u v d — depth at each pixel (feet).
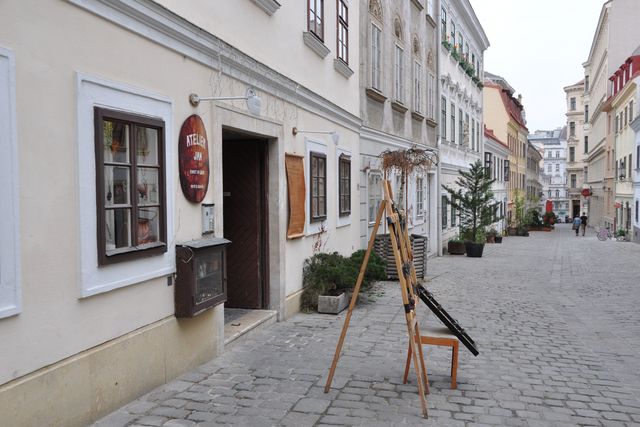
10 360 12.03
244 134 25.41
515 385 18.98
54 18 13.08
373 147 47.11
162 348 17.62
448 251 76.28
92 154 14.25
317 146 33.09
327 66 35.14
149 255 16.60
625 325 29.94
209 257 19.34
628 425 15.65
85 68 14.10
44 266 12.87
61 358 13.43
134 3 15.66
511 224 150.51
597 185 190.29
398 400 17.11
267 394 17.35
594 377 20.21
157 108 17.13
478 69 113.19
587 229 191.42
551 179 411.54
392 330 26.48
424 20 65.77
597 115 186.80
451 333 18.94
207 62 20.16
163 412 15.61
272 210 27.73
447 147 81.25
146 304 16.81
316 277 31.12
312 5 32.14
